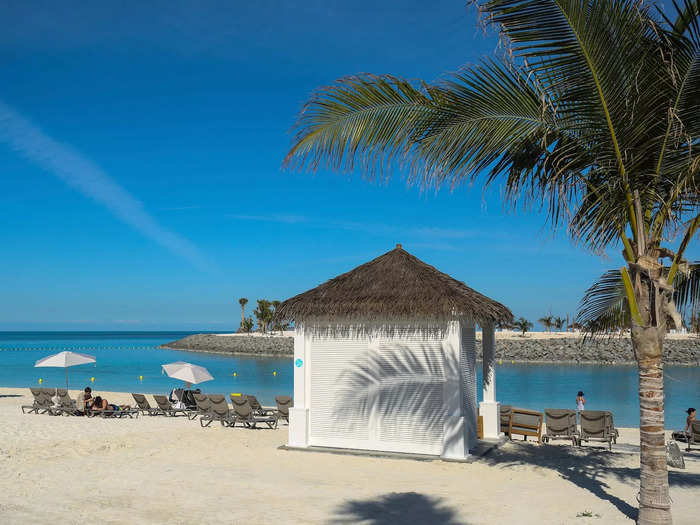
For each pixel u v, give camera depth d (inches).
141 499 288.7
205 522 251.8
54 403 708.7
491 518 261.3
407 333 418.3
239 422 659.4
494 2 217.3
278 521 254.8
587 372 1857.8
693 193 246.4
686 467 398.9
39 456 403.9
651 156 238.5
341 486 322.0
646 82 221.8
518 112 253.0
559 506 280.1
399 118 273.7
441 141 266.8
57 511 265.4
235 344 3326.8
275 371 1830.7
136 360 2479.1
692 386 1407.5
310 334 444.5
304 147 274.4
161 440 485.1
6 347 4109.3
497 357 2564.0
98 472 353.1
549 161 264.7
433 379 409.7
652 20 218.4
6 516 256.4
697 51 217.6
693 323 327.6
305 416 436.8
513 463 394.6
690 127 230.1
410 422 414.0
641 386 238.5
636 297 239.8
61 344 4805.6
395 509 275.7
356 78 268.2
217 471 358.9
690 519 252.4
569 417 486.9
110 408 695.1
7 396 948.6
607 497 297.0
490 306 408.8
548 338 2903.5
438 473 357.7
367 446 423.2
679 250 242.7
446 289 404.5
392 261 443.8
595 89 225.0
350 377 432.5
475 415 464.1
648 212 249.6
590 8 209.6
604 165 241.1
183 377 728.3
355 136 276.8
